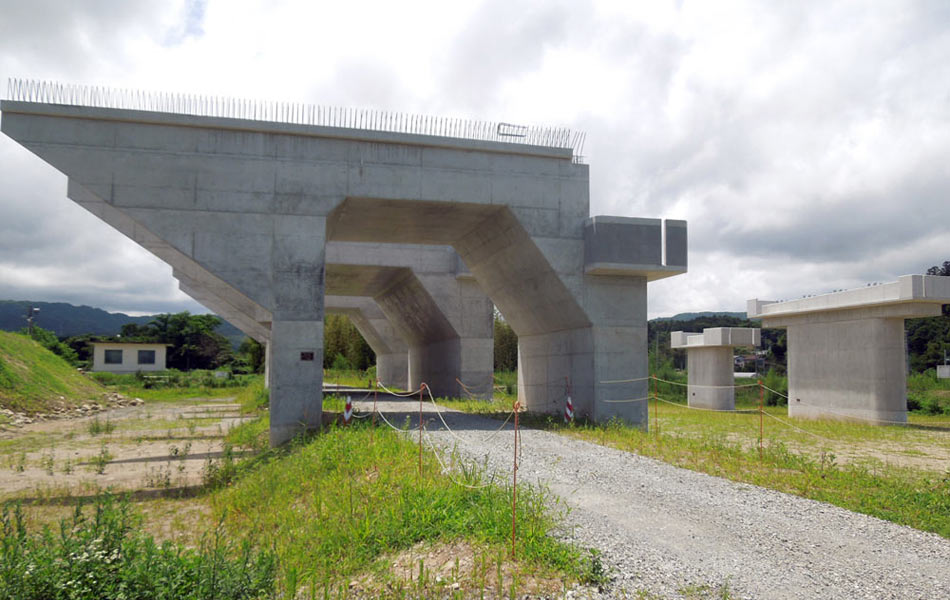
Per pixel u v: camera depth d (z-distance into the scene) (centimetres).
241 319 3375
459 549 634
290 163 1661
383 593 563
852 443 1653
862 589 561
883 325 2427
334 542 718
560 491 896
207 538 814
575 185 1862
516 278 2061
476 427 1692
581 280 1852
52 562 551
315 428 1616
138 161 1573
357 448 1192
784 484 992
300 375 1623
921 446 1603
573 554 594
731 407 3484
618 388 1859
